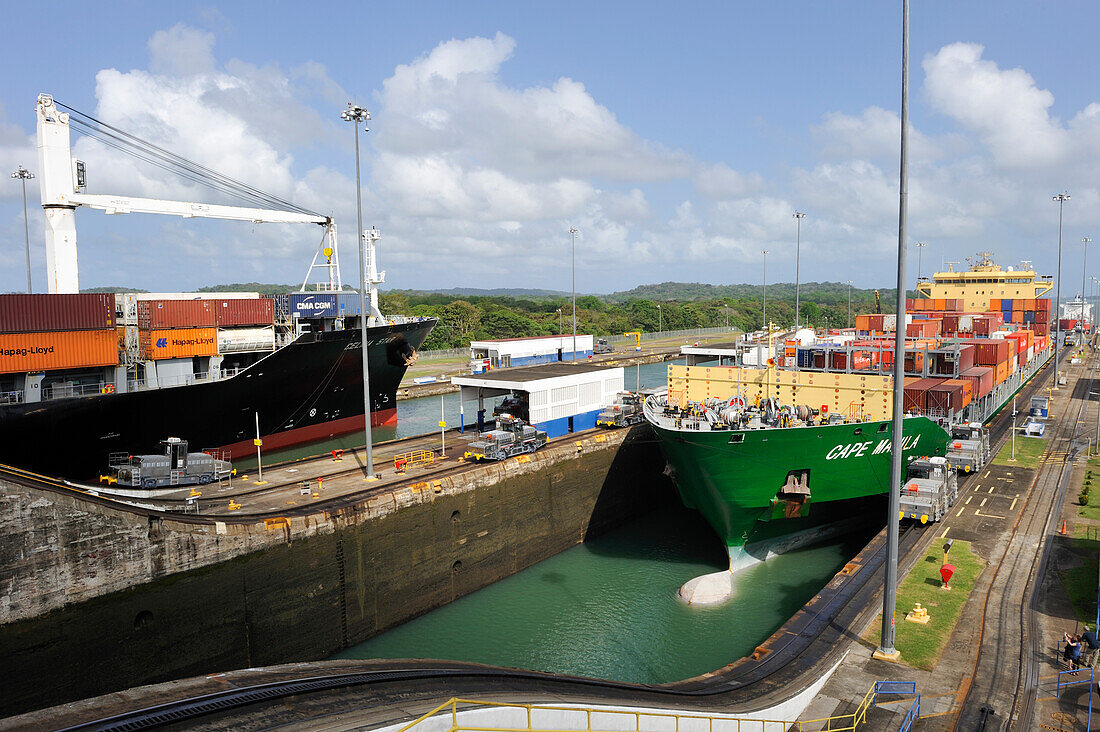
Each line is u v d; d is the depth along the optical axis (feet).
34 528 76.18
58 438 128.57
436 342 474.90
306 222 207.51
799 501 115.55
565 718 53.31
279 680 54.24
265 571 95.40
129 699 49.14
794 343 165.68
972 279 326.85
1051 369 345.51
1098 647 72.43
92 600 80.59
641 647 100.58
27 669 76.43
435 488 118.11
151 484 116.57
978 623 80.74
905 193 71.77
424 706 51.08
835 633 79.46
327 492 115.24
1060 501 125.90
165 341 155.74
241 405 163.84
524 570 135.33
